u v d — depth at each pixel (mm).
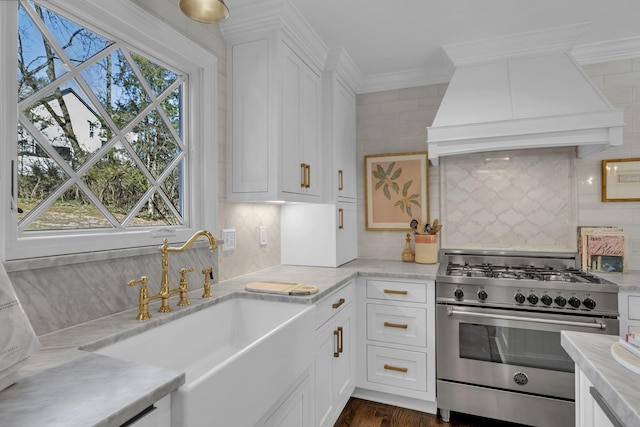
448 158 2598
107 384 688
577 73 1992
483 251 2480
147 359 1146
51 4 1109
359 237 2844
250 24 1797
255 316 1602
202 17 1193
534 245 2381
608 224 2227
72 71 1188
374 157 2799
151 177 1500
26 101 1050
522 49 2113
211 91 1756
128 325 1127
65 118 1166
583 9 1836
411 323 2119
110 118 1321
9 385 679
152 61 1507
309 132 2119
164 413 726
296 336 1284
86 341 979
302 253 2465
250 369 974
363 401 2271
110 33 1308
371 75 2721
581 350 904
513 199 2434
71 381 700
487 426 2002
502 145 1996
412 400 2176
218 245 1808
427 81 2672
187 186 1683
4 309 679
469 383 1981
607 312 1762
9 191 976
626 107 2205
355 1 1760
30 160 1062
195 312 1375
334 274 2111
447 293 2029
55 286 1060
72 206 1186
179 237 1568
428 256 2498
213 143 1764
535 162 2385
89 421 554
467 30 2051
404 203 2721
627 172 2186
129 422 635
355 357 2238
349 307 2109
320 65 2264
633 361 801
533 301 1840
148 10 1405
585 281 1856
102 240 1227
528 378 1862
